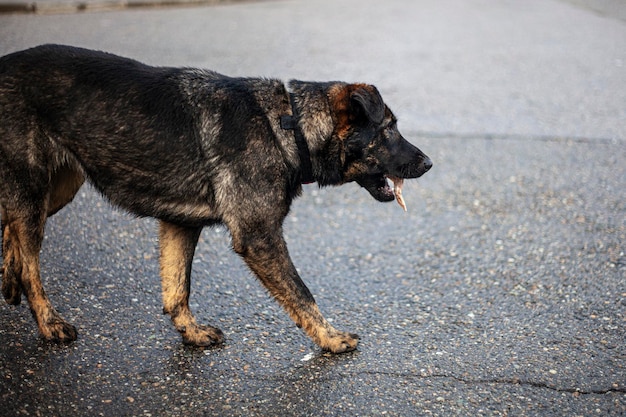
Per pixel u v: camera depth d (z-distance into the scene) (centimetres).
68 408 345
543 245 546
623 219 590
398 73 955
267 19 1275
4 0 1241
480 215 598
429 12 1403
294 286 396
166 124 382
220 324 432
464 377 383
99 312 433
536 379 382
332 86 403
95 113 380
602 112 839
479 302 466
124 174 390
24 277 392
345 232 569
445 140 743
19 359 379
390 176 417
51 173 390
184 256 405
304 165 396
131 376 374
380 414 352
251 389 369
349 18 1316
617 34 1227
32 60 383
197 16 1271
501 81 943
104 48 984
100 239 531
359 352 407
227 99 387
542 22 1322
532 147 734
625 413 354
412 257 530
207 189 389
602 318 445
